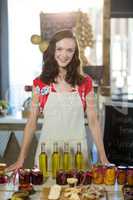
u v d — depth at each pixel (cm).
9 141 377
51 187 182
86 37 452
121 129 381
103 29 465
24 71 472
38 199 169
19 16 466
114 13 473
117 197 172
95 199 168
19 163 222
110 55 469
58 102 238
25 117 396
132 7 473
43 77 238
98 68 402
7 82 474
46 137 240
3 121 382
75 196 167
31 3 464
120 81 471
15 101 472
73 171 195
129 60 480
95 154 272
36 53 469
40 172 194
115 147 381
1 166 200
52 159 215
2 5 465
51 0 461
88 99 240
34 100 241
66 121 239
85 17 450
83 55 437
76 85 238
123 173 192
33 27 466
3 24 468
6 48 471
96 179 192
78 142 238
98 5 464
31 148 333
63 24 448
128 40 478
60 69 236
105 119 379
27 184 185
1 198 171
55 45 233
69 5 462
